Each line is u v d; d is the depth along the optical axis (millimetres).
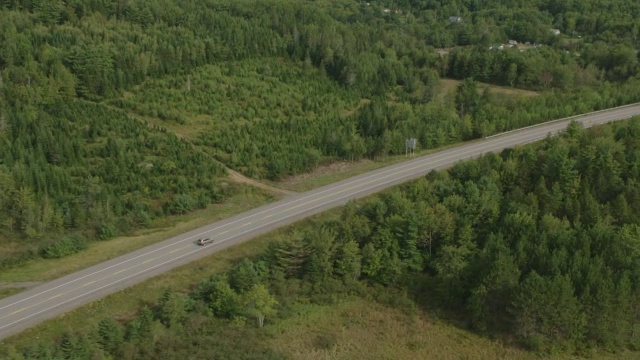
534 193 85438
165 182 97812
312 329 70312
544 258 71875
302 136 116875
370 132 118000
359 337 69688
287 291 74062
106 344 62969
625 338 69562
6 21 127188
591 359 67500
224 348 64438
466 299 74812
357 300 75688
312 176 105312
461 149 110562
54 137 98938
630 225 76938
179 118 119312
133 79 126750
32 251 81562
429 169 102188
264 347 66000
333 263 77688
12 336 64438
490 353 68250
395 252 78375
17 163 91875
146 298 72125
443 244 79125
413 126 115000
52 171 92875
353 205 85188
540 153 94938
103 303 70500
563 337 69375
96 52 121875
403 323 72312
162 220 91188
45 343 64000
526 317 68625
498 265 71000
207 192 97000
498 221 81188
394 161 108250
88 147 101625
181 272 76750
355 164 109062
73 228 88188
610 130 101812
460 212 81562
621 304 68312
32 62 116625
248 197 97562
